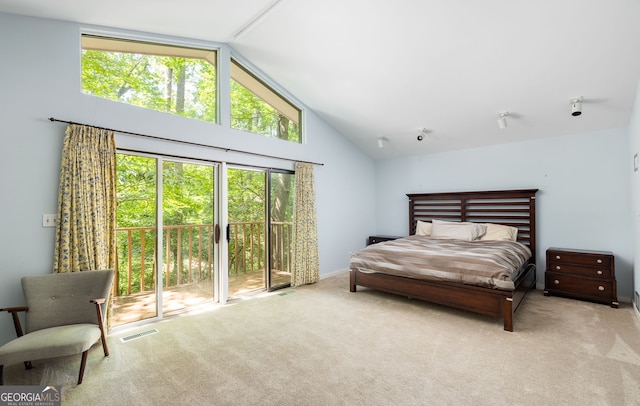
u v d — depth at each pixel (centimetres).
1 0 223
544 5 238
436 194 549
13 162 238
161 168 328
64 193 251
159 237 326
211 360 233
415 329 290
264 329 294
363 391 191
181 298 376
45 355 190
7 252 236
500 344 255
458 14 259
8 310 216
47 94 253
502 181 488
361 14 277
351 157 583
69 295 239
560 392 187
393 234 622
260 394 189
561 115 386
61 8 245
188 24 310
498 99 375
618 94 329
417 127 482
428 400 181
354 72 371
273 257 448
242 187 414
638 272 325
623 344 251
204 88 373
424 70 342
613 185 395
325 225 523
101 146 273
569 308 346
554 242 439
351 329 291
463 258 325
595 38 260
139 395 189
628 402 176
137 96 322
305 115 491
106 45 304
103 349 243
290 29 316
